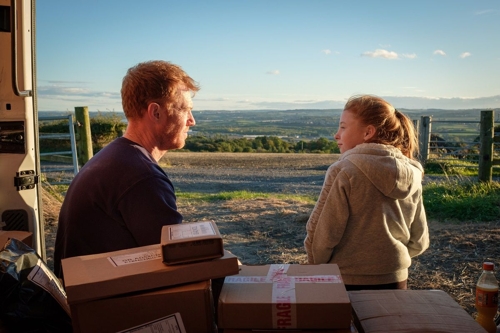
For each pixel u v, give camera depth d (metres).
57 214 7.51
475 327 1.63
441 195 8.55
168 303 1.52
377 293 1.91
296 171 17.78
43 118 9.26
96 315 1.51
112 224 2.05
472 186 9.06
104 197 2.04
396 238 2.51
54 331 1.77
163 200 2.04
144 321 1.52
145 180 2.04
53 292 1.85
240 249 6.11
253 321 1.54
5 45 2.49
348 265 2.46
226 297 1.58
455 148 12.80
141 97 2.18
